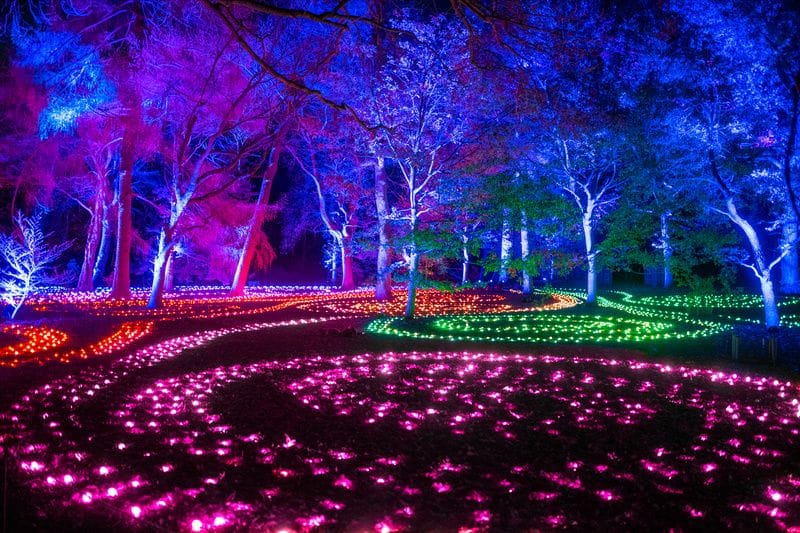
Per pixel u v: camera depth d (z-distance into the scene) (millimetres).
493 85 17453
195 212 33250
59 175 29438
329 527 5031
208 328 18219
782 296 29125
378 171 28047
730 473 6305
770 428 7805
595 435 7551
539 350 14039
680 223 24578
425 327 18109
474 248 20453
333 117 27656
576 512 5352
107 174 33719
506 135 20250
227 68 23906
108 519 5094
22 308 22828
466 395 9602
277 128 26766
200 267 39000
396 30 5082
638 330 17484
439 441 7332
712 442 7293
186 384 10367
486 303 27984
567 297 31969
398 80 20891
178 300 28203
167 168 34312
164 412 8547
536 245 37406
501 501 5559
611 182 24875
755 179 17734
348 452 6875
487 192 19688
